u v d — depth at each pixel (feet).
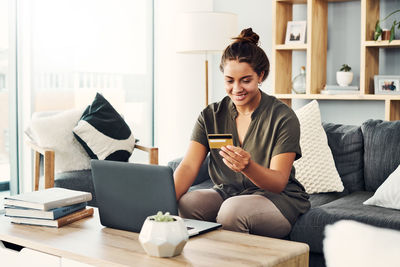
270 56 14.88
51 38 12.62
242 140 6.41
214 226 5.22
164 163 14.94
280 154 5.96
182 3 14.90
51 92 12.68
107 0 13.83
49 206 5.41
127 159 10.52
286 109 6.21
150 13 14.98
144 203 5.09
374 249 6.17
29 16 12.07
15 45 11.94
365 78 12.31
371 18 12.48
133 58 14.62
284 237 6.60
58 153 9.90
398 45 12.01
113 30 14.03
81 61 13.33
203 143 6.62
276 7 13.32
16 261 5.01
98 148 10.05
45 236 5.04
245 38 6.15
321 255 6.57
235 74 6.00
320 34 13.29
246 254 4.39
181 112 15.16
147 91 15.10
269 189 5.74
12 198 5.61
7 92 12.16
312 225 6.50
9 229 5.32
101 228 5.37
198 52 13.07
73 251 4.52
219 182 6.63
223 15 12.05
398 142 8.24
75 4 13.09
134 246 4.67
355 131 8.77
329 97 12.74
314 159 8.52
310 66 12.89
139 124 14.96
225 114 6.54
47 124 10.07
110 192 5.29
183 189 6.39
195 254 4.39
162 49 14.67
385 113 12.12
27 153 12.14
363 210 6.81
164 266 4.08
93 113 10.39
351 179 8.65
